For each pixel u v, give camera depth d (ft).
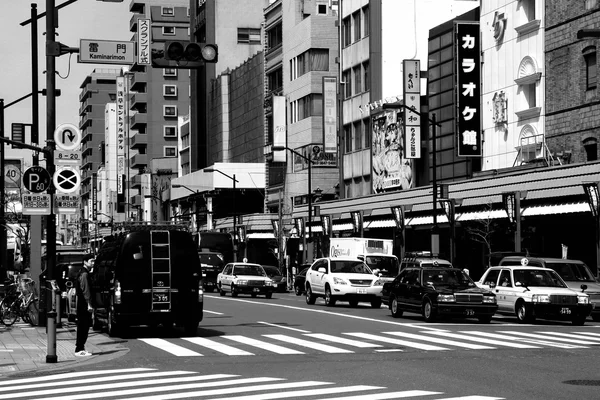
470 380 52.70
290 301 153.28
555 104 156.76
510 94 170.91
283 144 298.56
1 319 100.01
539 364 61.21
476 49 179.11
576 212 135.44
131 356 68.85
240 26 419.95
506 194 148.46
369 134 236.02
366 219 217.77
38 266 102.01
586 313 99.45
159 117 549.95
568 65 153.17
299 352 70.54
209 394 47.01
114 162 637.30
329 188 278.05
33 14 104.32
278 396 45.93
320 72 279.69
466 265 185.16
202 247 236.84
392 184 216.74
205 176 371.76
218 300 155.84
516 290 102.37
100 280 93.04
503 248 167.63
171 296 85.20
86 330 70.03
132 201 557.33
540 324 100.32
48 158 72.79
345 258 139.44
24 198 71.36
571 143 152.05
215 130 405.59
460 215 170.19
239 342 79.20
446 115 193.36
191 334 86.84
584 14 148.56
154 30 556.10
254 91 348.79
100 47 70.74
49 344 65.51
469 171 183.01
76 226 565.94
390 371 57.52
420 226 189.57
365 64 240.32
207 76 417.49
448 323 100.63
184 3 576.20
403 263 149.28
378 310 126.00
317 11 296.30
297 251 295.07
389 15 235.61
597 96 145.38
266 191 320.09
